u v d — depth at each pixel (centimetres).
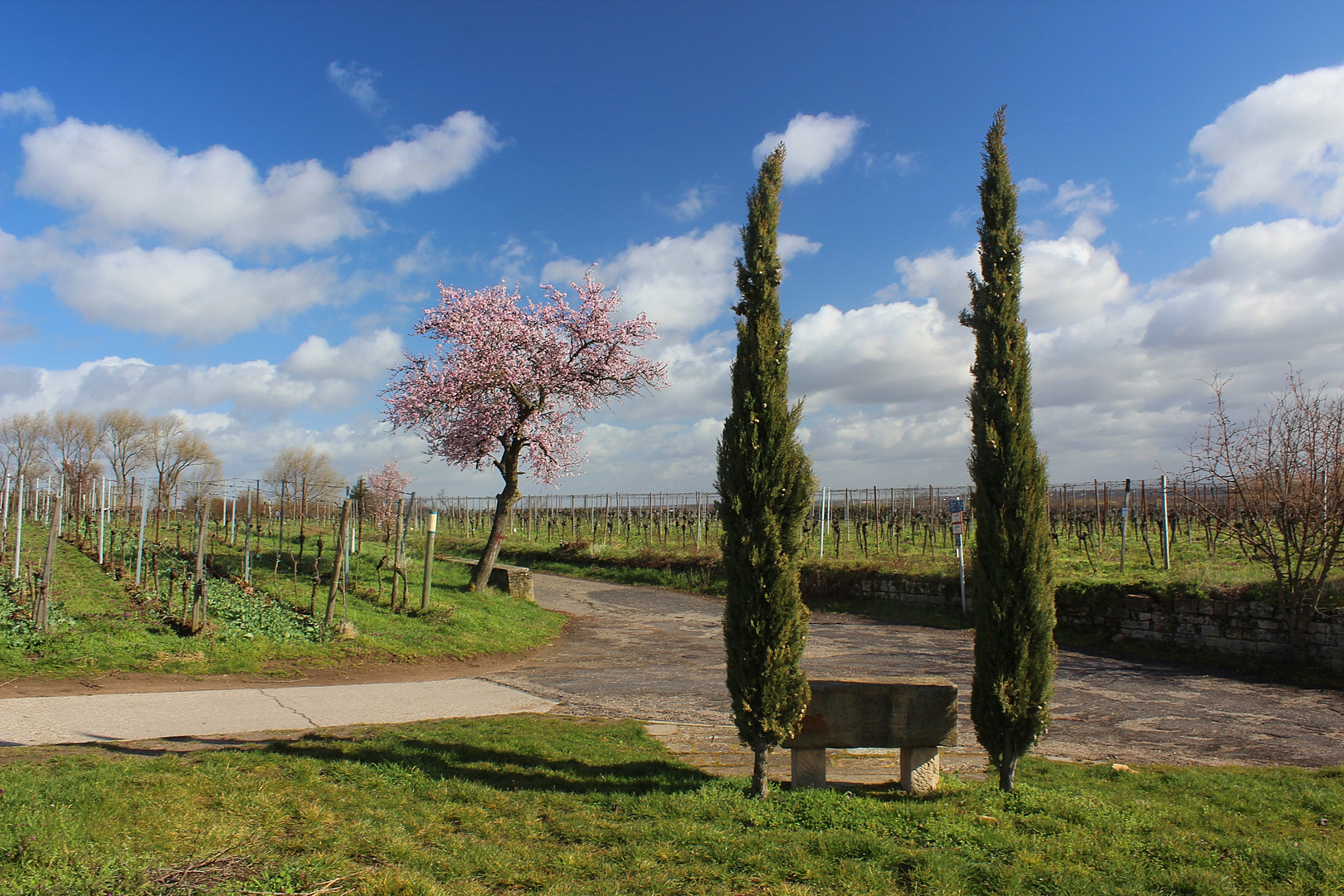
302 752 666
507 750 730
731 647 640
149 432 6066
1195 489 1925
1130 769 734
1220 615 1391
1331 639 1241
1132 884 443
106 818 445
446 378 1947
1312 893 439
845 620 2016
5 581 1417
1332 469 1218
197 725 770
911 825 546
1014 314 684
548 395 2025
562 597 2470
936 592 1995
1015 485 662
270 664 1140
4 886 349
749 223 679
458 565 2525
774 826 540
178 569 1622
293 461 6069
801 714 629
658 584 2778
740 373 662
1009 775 651
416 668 1248
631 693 1129
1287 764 785
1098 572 1798
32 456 5341
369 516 3744
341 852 441
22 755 599
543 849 477
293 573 1880
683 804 580
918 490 2930
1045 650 653
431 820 514
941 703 650
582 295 2048
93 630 1105
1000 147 705
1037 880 451
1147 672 1305
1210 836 532
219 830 452
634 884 431
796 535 645
